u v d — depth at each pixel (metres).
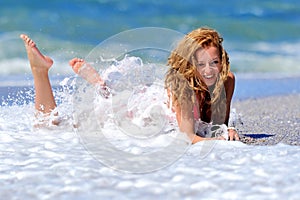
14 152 8.08
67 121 9.91
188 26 37.50
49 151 8.10
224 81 9.23
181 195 6.17
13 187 6.51
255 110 14.15
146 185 6.50
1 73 22.38
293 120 12.43
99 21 35.72
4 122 10.27
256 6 42.56
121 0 40.06
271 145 9.27
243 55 29.09
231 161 7.52
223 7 41.81
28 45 9.92
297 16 40.56
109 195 6.20
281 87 19.64
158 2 40.50
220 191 6.28
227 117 9.84
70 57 23.56
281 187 6.38
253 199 6.02
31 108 11.05
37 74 9.95
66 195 6.23
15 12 35.94
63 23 34.47
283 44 33.34
